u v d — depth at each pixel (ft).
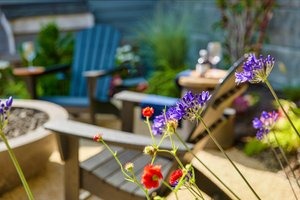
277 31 16.46
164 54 18.56
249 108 13.46
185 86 10.57
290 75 16.11
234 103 12.53
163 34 19.03
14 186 8.59
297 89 14.57
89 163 6.97
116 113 12.37
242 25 16.52
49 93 15.21
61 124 6.79
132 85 14.58
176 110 3.95
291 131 9.71
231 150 10.54
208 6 19.61
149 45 20.11
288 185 8.43
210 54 12.67
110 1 20.93
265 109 13.29
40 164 8.98
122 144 5.99
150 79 16.58
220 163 9.68
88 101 12.03
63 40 17.04
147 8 22.25
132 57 18.02
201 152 10.39
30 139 8.18
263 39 16.60
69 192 6.91
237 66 6.22
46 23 18.84
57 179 9.02
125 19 21.53
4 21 18.26
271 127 5.40
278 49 16.55
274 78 16.87
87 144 11.21
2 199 8.22
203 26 20.21
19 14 18.39
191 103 3.94
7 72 15.53
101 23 20.93
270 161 9.58
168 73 16.56
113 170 6.79
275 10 16.34
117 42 13.80
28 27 18.60
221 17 17.88
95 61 13.91
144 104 9.82
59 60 16.21
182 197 7.29
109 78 13.32
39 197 8.29
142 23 21.90
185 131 9.50
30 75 12.24
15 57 17.03
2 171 7.97
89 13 20.12
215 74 11.31
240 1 16.21
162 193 6.12
